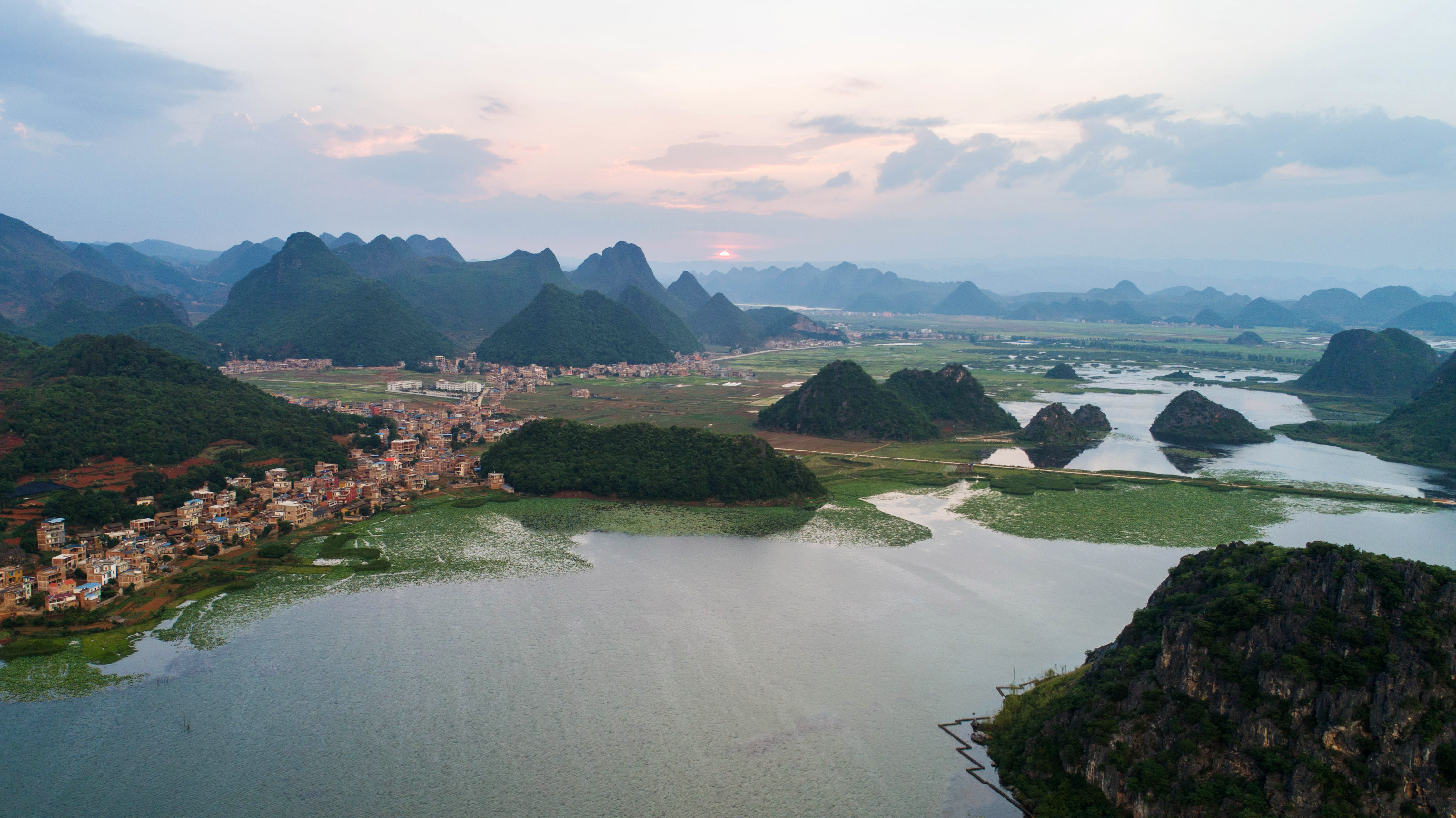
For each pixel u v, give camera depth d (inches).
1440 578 3932.1
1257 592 4274.1
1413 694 3676.2
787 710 5088.6
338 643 5984.3
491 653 5821.9
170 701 5157.5
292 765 4510.3
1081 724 4325.8
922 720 4992.6
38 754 4589.1
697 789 4313.5
